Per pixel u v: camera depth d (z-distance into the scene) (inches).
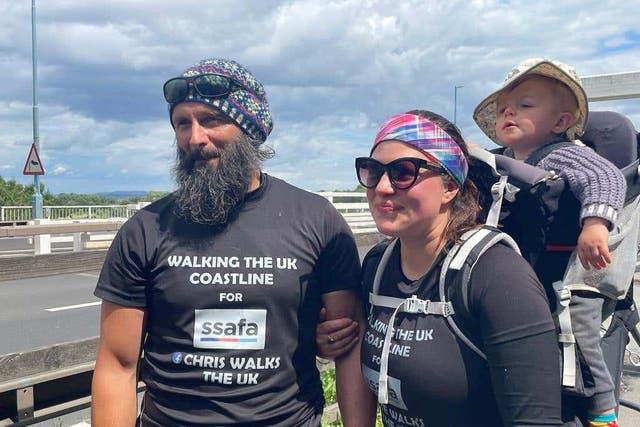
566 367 76.2
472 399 71.6
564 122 91.2
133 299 84.8
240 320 82.0
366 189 78.5
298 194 90.4
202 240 84.1
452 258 73.9
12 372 102.1
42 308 320.2
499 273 70.2
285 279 83.7
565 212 80.2
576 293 80.0
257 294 82.4
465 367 71.5
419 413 74.5
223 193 84.0
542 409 67.1
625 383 201.6
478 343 71.7
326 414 149.3
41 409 106.9
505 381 68.2
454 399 71.8
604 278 80.0
